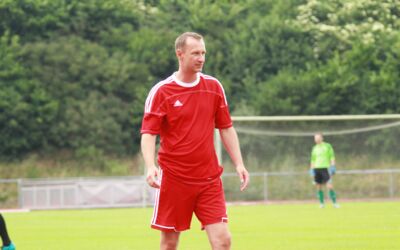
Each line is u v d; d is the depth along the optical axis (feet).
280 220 152.35
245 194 266.77
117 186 266.16
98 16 384.27
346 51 363.56
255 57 367.45
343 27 374.63
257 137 274.77
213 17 383.24
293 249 97.19
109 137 352.49
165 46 377.50
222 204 57.98
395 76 350.02
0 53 354.33
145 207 255.91
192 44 56.29
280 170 273.95
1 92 343.26
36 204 267.80
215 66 368.68
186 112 57.31
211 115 58.29
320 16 380.99
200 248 100.68
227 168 266.77
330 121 274.98
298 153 275.39
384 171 263.29
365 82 347.77
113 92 364.79
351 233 118.42
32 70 357.41
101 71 363.15
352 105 346.54
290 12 381.19
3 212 236.63
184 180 57.41
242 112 343.67
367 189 272.10
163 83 57.67
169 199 57.93
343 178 272.92
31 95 347.56
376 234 116.06
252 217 164.25
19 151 343.87
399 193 270.67
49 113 347.56
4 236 76.23
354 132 272.72
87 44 370.73
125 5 393.50
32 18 370.32
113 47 377.91
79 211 231.30
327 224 138.21
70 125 349.20
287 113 343.05
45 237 124.88
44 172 335.47
